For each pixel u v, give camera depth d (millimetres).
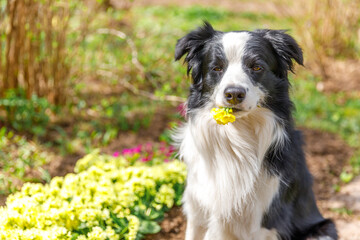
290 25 9734
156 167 4523
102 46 6930
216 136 3346
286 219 3441
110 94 6727
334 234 3631
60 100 5875
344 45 8789
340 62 8625
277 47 3398
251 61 3207
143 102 6535
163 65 7230
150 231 3885
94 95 6625
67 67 5832
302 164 3613
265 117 3271
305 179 3670
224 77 3150
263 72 3230
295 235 3652
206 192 3412
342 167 5367
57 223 3475
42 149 5152
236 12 12352
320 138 5984
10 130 5363
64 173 4773
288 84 3445
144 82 7020
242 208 3359
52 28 5496
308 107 6797
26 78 5539
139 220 3959
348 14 8578
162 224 4113
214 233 3494
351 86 7770
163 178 4359
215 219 3447
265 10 12828
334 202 4719
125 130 5781
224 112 3029
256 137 3316
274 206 3342
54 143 5324
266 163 3316
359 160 5441
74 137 5473
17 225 3357
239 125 3289
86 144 5355
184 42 3506
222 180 3352
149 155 4965
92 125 5766
